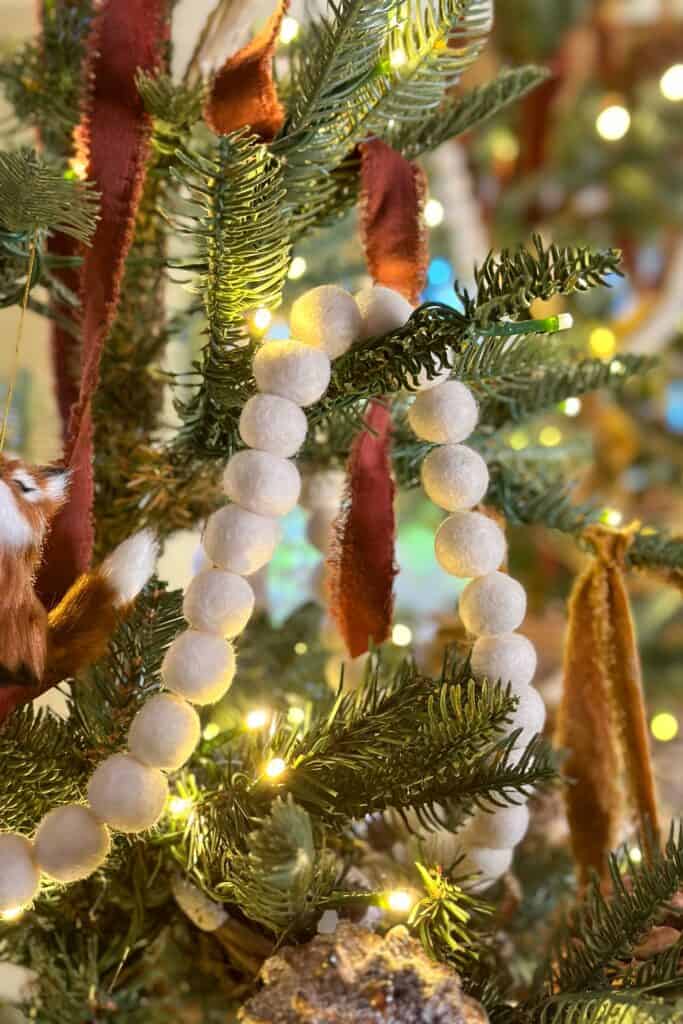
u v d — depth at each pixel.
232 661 0.61
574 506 0.77
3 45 0.80
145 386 0.76
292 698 0.81
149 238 0.74
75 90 0.73
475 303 0.61
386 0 0.62
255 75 0.64
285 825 0.58
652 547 0.76
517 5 1.62
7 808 0.63
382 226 0.66
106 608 0.63
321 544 0.81
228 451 0.67
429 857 0.68
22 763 0.63
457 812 0.66
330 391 0.64
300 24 0.77
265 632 0.87
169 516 0.74
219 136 0.61
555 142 1.67
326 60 0.63
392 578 0.68
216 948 0.69
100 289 0.65
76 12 0.73
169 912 0.69
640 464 1.64
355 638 0.69
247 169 0.60
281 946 0.62
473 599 0.63
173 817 0.66
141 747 0.60
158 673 0.65
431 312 0.61
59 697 0.80
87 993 0.65
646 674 1.38
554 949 0.72
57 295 0.72
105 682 0.65
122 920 0.69
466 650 0.68
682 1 1.68
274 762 0.64
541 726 0.65
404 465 0.76
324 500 0.80
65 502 0.63
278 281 0.64
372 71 0.64
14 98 0.76
